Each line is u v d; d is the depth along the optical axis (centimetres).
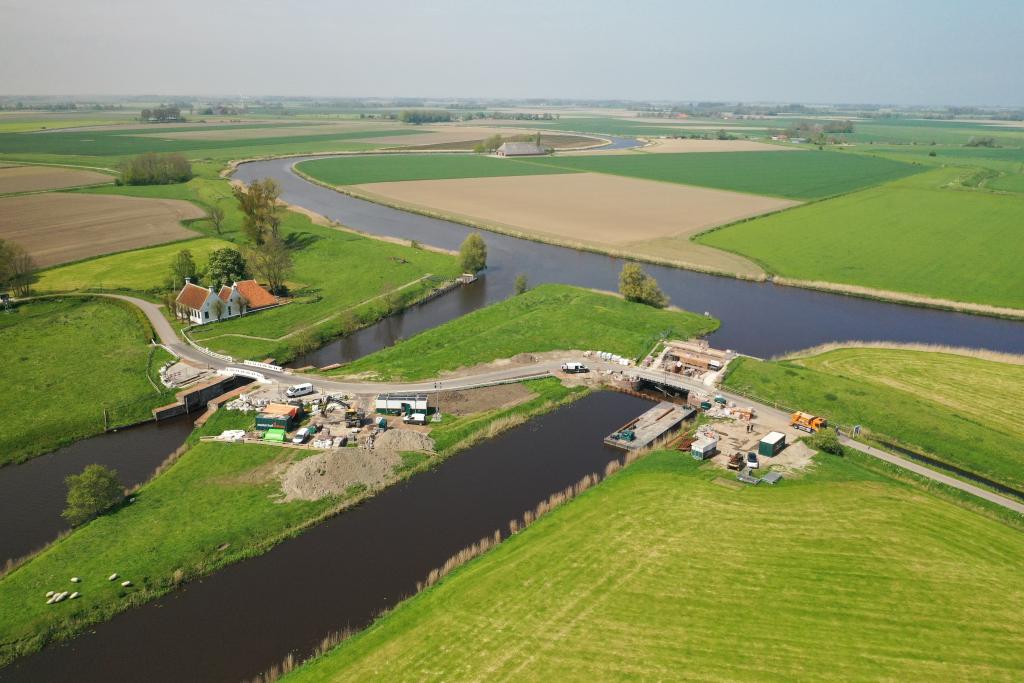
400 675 5194
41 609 6025
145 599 6194
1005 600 6006
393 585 6431
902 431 9312
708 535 6881
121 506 7519
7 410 9669
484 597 6031
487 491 8050
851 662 5297
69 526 7344
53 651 5656
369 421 9525
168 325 12875
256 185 17800
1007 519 7406
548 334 12756
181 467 8294
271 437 8894
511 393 10612
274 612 6081
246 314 13738
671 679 5122
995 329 13600
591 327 13000
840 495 7644
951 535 6925
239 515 7369
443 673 5203
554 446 9162
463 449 8981
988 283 16000
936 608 5891
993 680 5147
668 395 10825
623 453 8988
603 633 5588
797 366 11250
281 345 12256
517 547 6762
